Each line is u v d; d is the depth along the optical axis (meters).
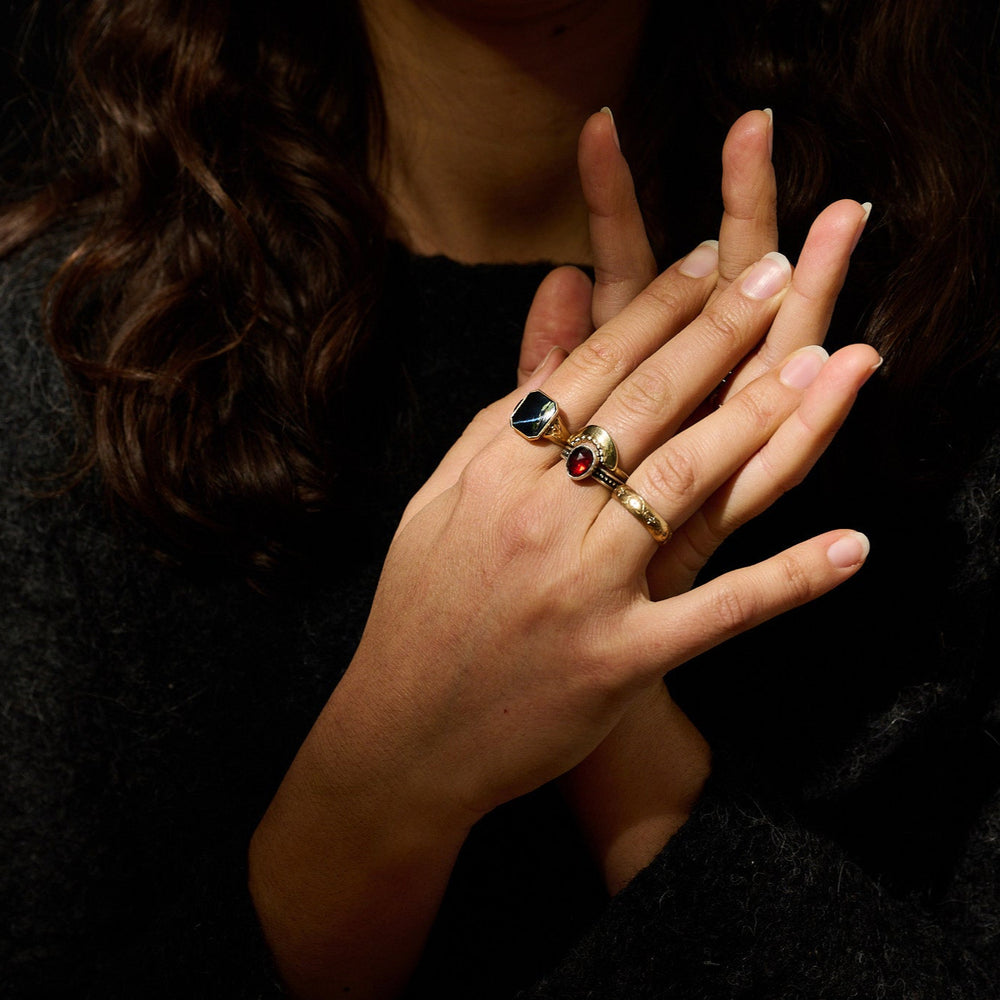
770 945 0.54
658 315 0.52
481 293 0.63
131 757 0.61
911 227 0.61
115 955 0.60
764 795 0.56
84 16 0.66
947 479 0.61
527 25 0.58
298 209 0.63
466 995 0.60
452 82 0.60
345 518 0.62
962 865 0.62
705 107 0.64
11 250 0.66
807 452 0.50
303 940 0.55
